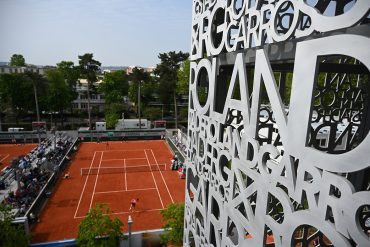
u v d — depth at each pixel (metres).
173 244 23.16
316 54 6.03
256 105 8.44
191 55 14.47
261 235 8.41
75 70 85.69
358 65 9.86
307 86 6.32
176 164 43.31
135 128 69.44
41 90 70.12
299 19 6.77
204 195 13.38
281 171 7.42
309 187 6.41
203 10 12.80
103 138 59.66
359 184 10.42
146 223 28.03
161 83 76.81
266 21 8.47
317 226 6.20
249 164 8.97
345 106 14.26
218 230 11.80
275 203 13.96
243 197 9.47
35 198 31.16
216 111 12.78
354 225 5.28
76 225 27.41
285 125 7.16
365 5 4.94
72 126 74.81
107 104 87.00
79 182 37.69
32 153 47.00
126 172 41.78
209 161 13.00
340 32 6.10
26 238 21.00
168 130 64.19
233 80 10.00
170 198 33.69
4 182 34.12
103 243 20.61
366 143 5.01
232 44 11.05
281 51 7.89
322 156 5.97
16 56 126.62
